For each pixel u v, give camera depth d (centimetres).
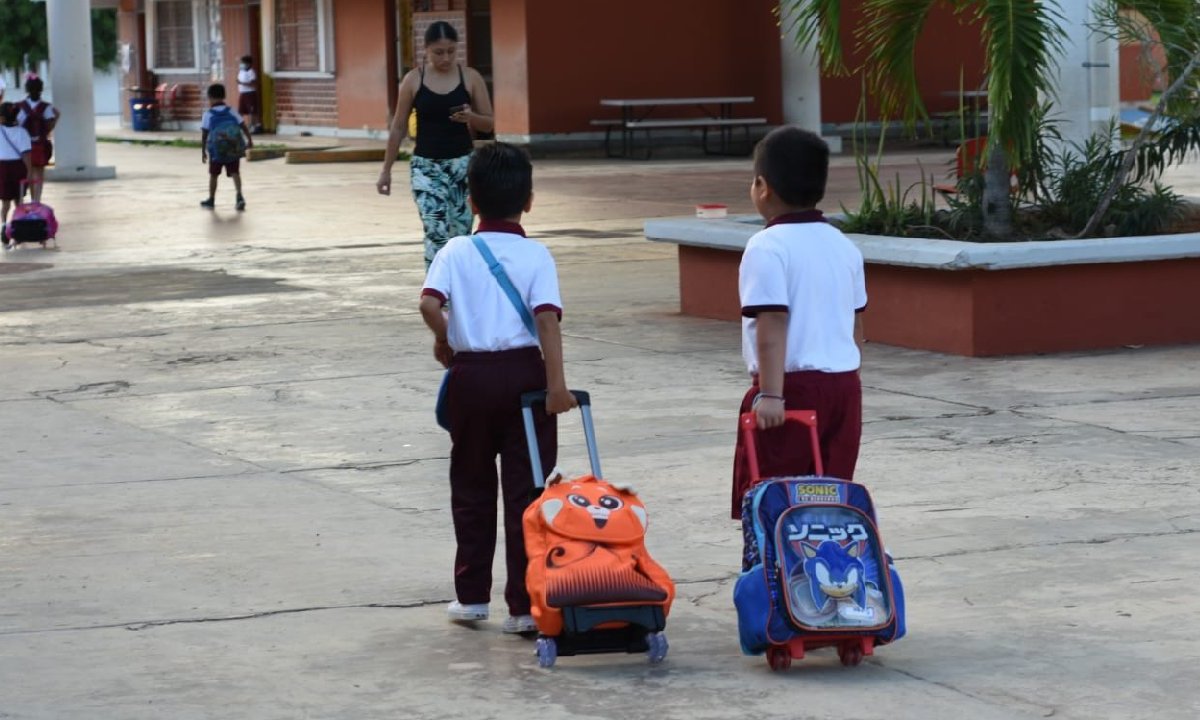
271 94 7712
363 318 2255
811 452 896
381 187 2197
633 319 2200
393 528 1194
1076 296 1869
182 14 8300
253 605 1012
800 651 855
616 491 886
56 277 2788
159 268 2902
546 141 6038
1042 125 2117
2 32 11031
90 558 1120
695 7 6209
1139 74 2120
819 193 900
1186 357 1825
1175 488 1256
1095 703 820
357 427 1552
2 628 968
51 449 1476
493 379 927
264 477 1359
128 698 849
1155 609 970
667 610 864
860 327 931
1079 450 1387
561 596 846
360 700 845
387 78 6856
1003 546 1109
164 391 1750
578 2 6038
